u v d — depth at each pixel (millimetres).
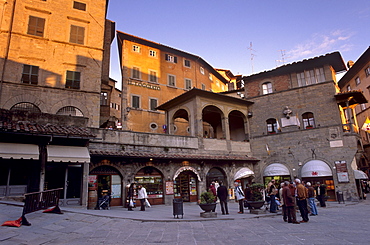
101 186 20359
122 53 37188
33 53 23609
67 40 25203
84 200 17734
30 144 16078
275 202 15961
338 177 26141
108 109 29719
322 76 29094
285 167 28547
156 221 12305
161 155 22688
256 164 30422
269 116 30766
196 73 44312
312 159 27609
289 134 29125
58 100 23594
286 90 30328
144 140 23031
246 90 32812
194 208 19578
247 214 15273
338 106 27734
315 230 10336
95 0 27344
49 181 17203
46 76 23688
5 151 14781
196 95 27781
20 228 9594
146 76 38094
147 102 37219
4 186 15484
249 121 31875
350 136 26297
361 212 16516
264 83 32094
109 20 32688
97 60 26094
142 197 17531
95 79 25578
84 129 18562
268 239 8852
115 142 21484
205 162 25781
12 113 16719
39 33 24234
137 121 35719
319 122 28234
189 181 24859
